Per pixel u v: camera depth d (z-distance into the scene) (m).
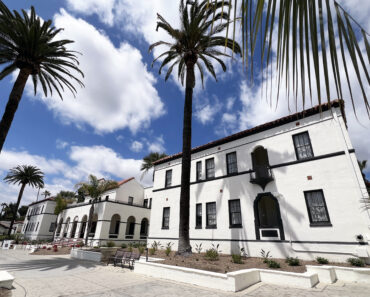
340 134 11.30
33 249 20.81
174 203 18.58
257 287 7.32
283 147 13.33
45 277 8.86
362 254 9.22
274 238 12.02
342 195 10.50
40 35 13.11
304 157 12.43
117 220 30.11
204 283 7.52
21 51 13.03
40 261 13.88
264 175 13.30
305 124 12.76
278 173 13.05
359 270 7.94
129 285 7.62
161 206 19.58
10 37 12.52
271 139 14.03
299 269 8.84
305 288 7.11
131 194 32.94
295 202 11.89
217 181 16.02
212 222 15.43
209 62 16.09
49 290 6.83
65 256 17.16
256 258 11.90
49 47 13.40
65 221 33.16
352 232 9.83
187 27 14.02
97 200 29.42
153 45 15.58
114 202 27.16
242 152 15.34
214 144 17.22
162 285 7.62
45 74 15.20
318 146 11.91
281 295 6.36
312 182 11.59
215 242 14.50
